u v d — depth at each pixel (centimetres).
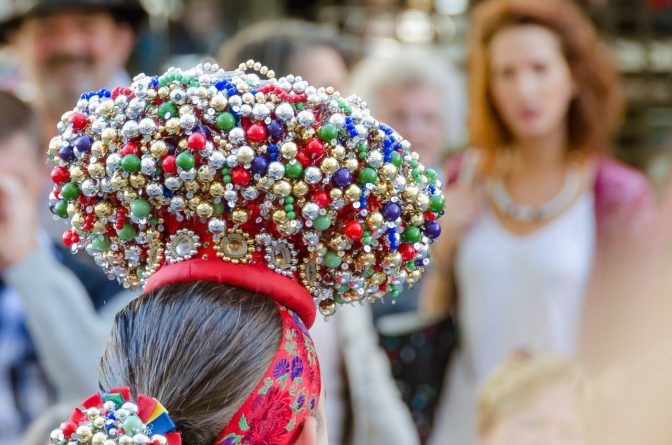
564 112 614
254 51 577
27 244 514
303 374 256
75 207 265
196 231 258
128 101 251
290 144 247
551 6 628
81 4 663
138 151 249
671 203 352
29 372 510
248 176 246
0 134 527
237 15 1162
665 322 242
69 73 668
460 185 629
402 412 565
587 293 570
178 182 247
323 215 253
